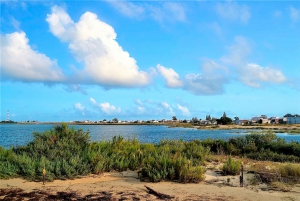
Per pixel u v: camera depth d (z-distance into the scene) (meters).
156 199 7.27
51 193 7.83
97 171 10.48
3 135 47.81
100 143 14.05
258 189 8.41
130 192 7.96
